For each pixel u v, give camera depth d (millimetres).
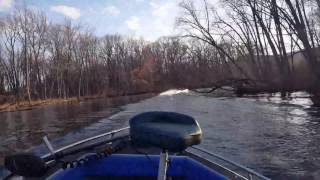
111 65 80312
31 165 2766
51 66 63781
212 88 41656
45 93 61312
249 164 9953
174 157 4352
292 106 24344
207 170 4164
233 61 36844
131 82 77812
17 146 15922
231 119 19062
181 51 61594
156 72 77938
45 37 62656
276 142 12641
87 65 71812
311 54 28953
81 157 3930
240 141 12938
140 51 85062
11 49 59938
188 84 51812
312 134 13992
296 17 28906
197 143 2371
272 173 9148
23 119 28844
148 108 30859
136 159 4047
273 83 33406
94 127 20594
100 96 67438
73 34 67312
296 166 9656
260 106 25328
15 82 59750
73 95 67375
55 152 4180
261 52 37000
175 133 2252
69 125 22625
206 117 20469
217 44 38125
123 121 22516
